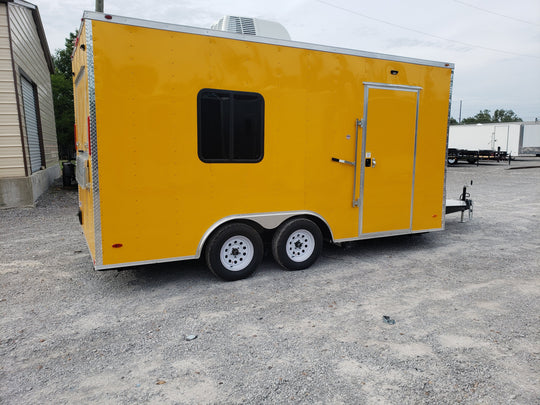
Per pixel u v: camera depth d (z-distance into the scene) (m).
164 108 4.14
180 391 2.68
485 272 5.17
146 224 4.21
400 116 5.59
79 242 6.44
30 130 11.20
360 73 5.20
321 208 5.17
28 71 10.86
